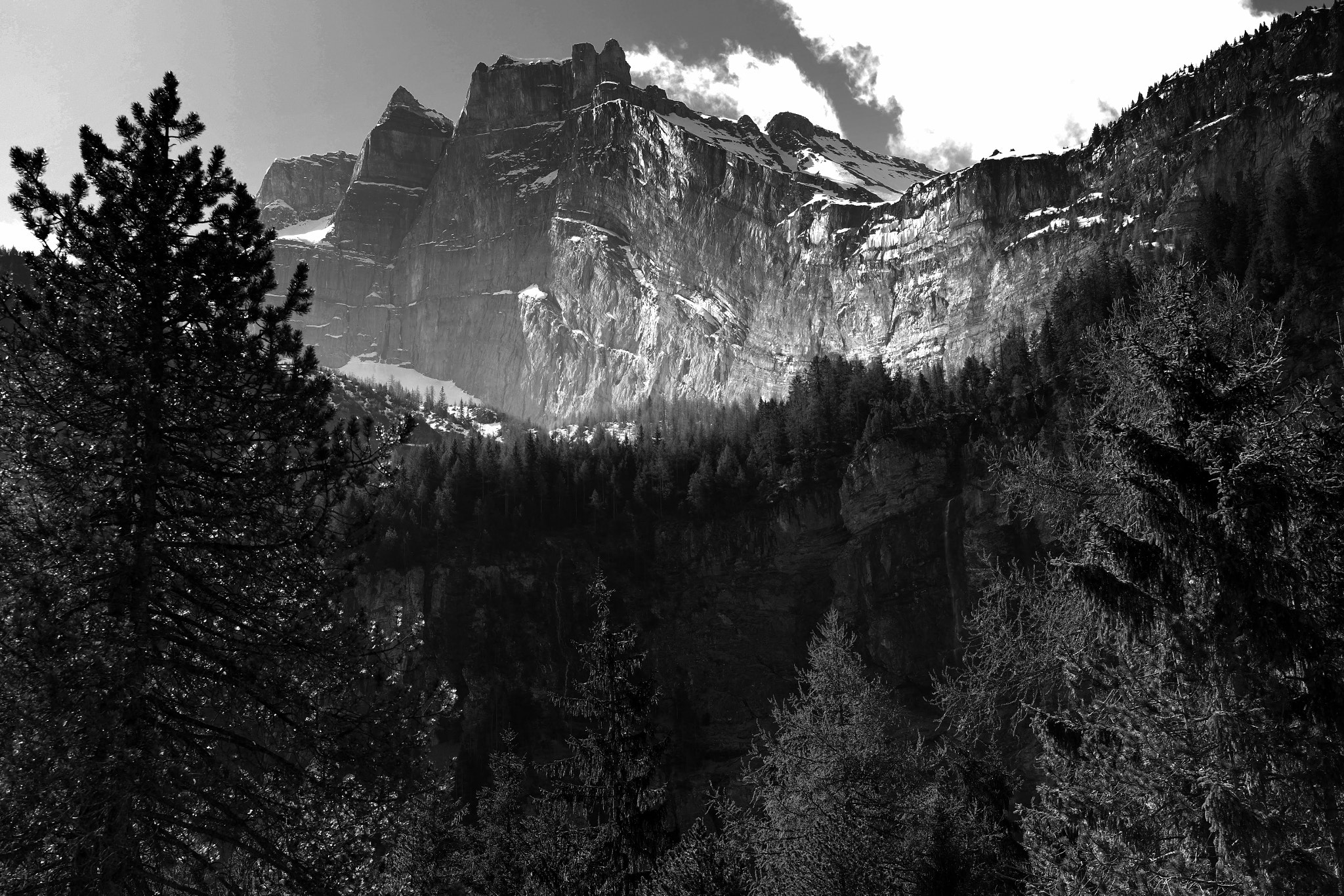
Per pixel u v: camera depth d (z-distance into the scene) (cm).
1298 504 1634
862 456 11500
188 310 1658
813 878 2780
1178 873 1670
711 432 15700
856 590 11138
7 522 1472
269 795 1600
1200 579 1723
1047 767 2247
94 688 1366
